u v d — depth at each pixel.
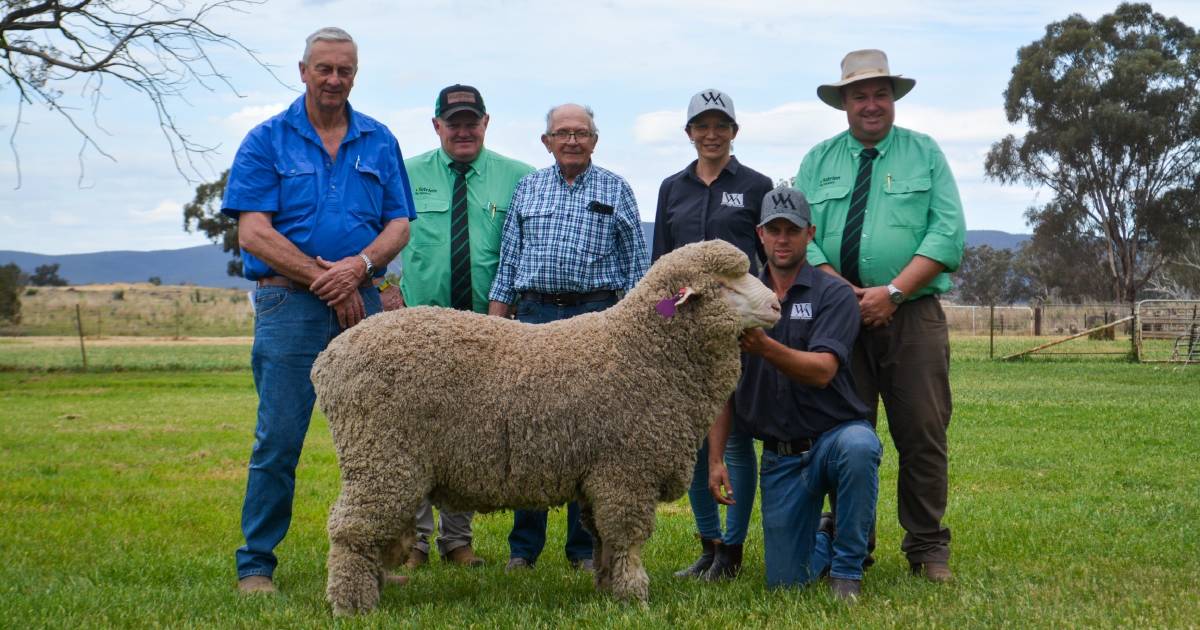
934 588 5.18
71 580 5.51
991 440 11.62
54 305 58.25
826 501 8.86
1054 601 4.82
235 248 66.38
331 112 5.51
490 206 6.70
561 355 4.85
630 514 4.84
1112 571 5.59
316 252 5.45
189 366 26.86
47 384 21.31
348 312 5.38
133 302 62.94
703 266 4.92
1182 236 53.84
